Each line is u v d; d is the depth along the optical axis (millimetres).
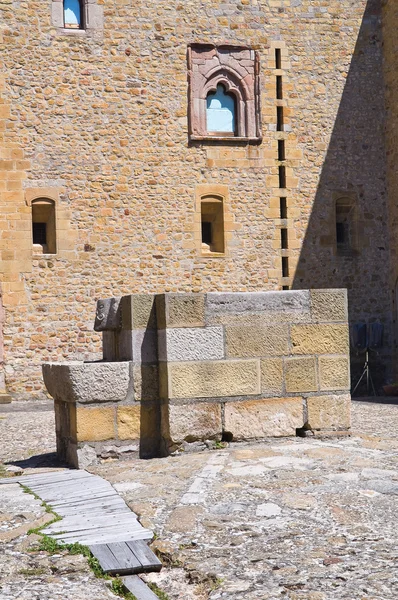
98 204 17000
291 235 17969
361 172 18453
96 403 7305
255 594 4016
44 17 16922
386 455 6672
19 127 16688
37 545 4809
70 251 16797
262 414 7465
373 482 5820
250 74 17969
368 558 4418
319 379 7613
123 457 7348
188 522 5098
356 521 5051
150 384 7449
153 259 17203
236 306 7445
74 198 16891
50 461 8047
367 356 17953
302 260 18000
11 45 16734
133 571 4414
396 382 18188
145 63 17359
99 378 7293
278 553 4555
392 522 5020
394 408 12859
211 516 5223
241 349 7438
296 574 4242
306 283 18000
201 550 4660
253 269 17719
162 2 17500
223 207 17625
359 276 18359
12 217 16562
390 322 18422
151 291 17156
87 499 5836
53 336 16594
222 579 4219
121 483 6234
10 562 4551
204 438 7320
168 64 17453
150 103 17328
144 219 17203
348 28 18516
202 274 17422
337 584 4082
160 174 17328
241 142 17797
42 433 11062
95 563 4488
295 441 7375
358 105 18484
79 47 17047
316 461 6484
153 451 7438
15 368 16375
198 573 4309
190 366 7305
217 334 7387
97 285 16891
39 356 16484
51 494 6117
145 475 6438
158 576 4375
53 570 4434
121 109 17188
